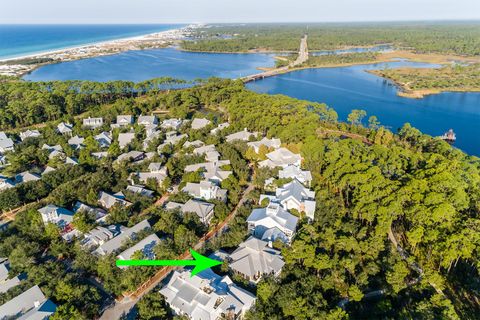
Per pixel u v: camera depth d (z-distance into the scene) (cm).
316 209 10494
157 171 12838
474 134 19788
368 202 10050
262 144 14725
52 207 10012
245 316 7094
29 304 6981
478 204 10119
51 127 17462
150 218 10181
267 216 9662
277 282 7712
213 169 12725
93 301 7244
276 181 11762
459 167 12038
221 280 7494
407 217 9544
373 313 7294
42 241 9188
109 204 10950
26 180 12319
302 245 8400
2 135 16050
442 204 9062
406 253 9206
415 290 7888
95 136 16300
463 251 7912
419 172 11344
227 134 17012
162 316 7031
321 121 19875
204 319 6781
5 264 8169
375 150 13562
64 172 12588
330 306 7400
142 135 16900
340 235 9031
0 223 10462
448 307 6938
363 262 8594
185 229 9025
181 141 15812
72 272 8162
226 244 8981
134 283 7712
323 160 13150
